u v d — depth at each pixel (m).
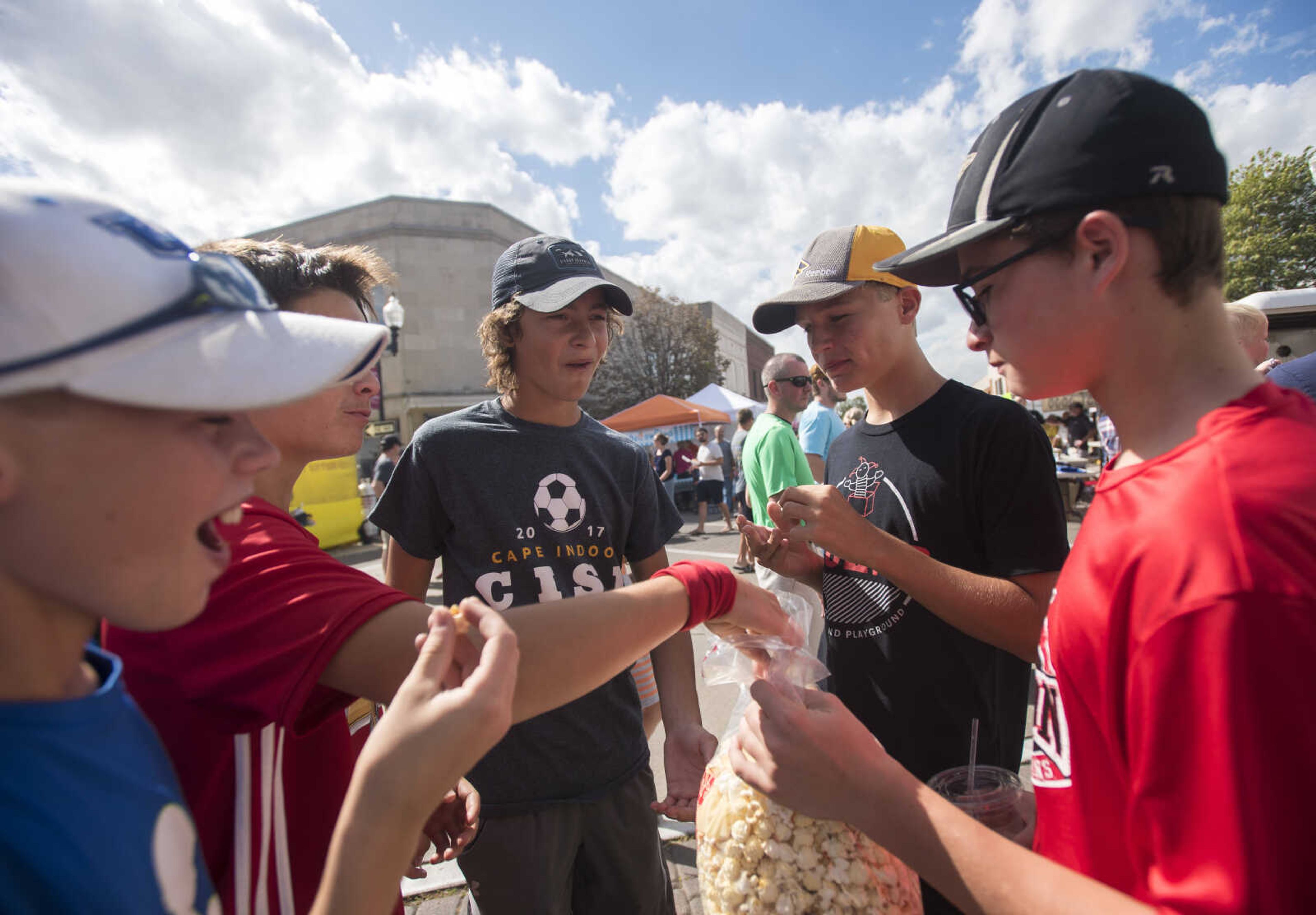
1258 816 0.51
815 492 1.40
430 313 23.91
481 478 1.72
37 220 0.50
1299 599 0.52
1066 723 0.73
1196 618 0.55
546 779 1.58
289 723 0.75
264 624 0.77
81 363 0.49
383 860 0.59
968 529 1.51
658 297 27.23
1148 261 0.70
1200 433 0.64
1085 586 0.68
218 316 0.60
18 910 0.47
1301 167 21.72
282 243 1.30
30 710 0.51
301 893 0.88
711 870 1.07
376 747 0.62
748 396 59.19
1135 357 0.73
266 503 0.93
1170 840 0.56
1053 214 0.74
